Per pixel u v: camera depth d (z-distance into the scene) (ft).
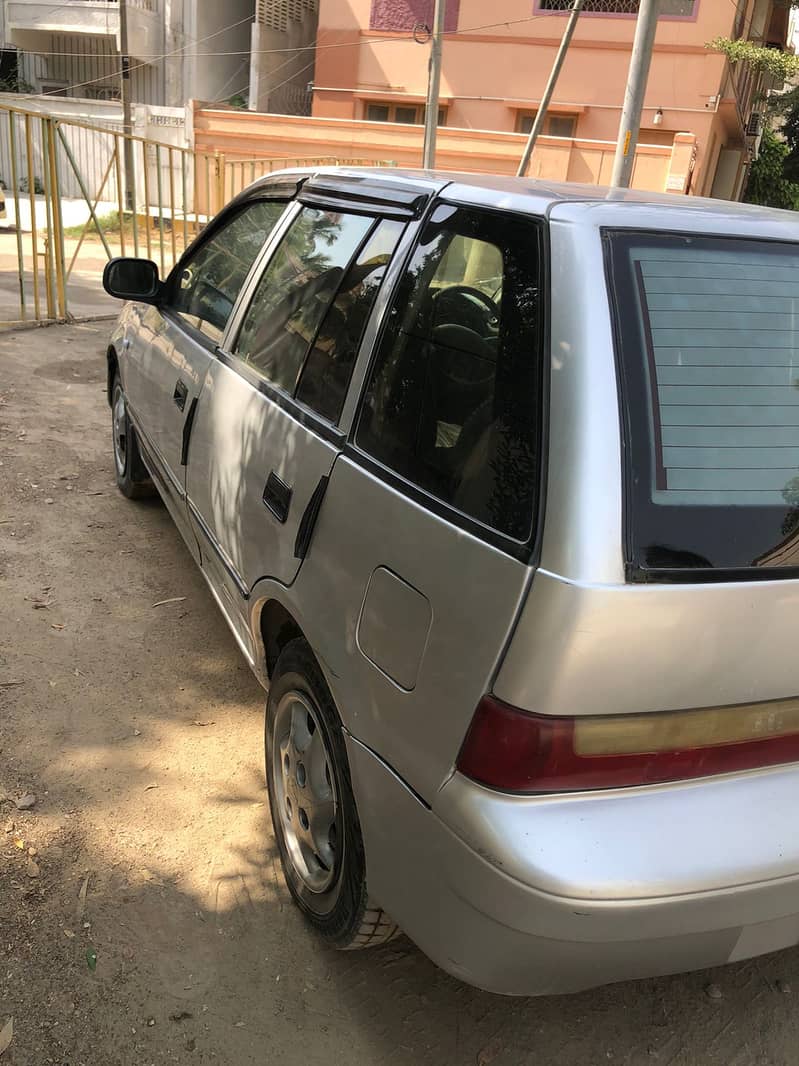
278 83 89.25
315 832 7.13
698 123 70.85
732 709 5.09
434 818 5.17
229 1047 6.41
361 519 6.25
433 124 61.31
